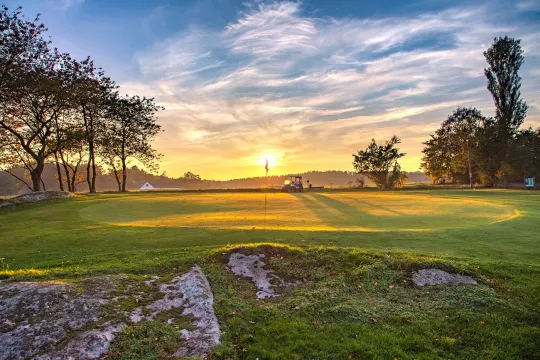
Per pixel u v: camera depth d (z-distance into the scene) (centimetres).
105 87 4109
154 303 664
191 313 643
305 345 559
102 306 623
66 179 4772
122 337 555
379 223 1419
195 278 762
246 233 1157
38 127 3303
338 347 555
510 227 1263
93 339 531
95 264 849
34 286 649
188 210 1991
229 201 2609
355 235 1125
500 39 5341
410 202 2381
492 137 5078
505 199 2508
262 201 2597
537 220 1414
